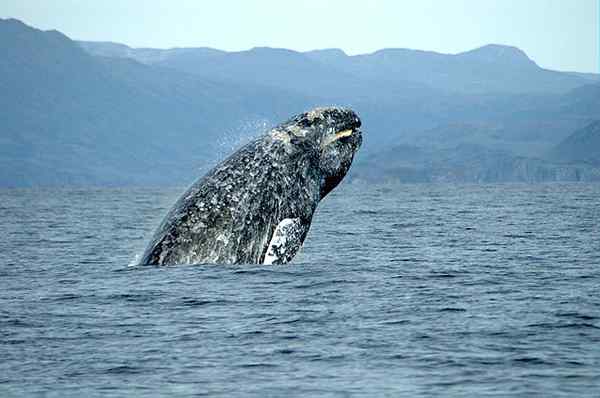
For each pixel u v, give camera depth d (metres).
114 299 67.06
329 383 45.78
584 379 45.53
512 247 114.75
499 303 65.31
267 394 44.09
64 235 152.12
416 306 64.19
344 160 74.12
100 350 52.28
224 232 69.31
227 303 64.81
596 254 103.00
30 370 48.22
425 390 44.44
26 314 62.25
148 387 45.34
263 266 72.50
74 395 44.03
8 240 138.50
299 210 70.94
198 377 47.00
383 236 140.00
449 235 141.25
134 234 154.75
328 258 99.25
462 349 51.75
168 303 64.94
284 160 70.81
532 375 46.41
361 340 54.12
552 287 73.44
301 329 57.16
